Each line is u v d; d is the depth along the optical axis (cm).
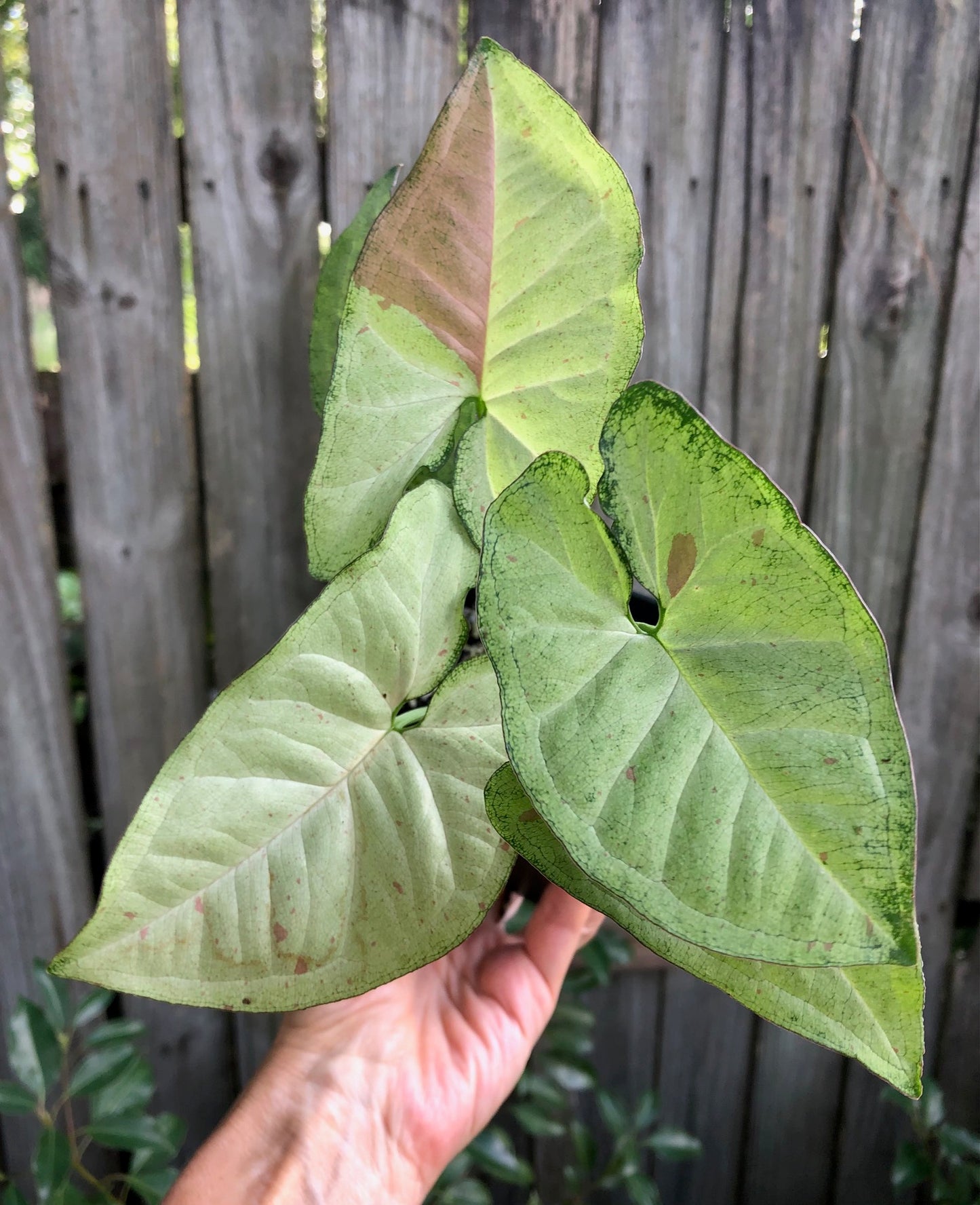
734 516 55
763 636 55
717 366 117
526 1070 135
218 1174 82
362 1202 84
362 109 106
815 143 112
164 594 119
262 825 62
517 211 69
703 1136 154
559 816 50
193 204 107
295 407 114
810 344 118
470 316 71
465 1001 99
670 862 50
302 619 64
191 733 61
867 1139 154
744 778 53
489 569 55
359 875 64
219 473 115
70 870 128
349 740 66
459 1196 127
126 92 104
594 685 55
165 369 112
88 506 114
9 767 123
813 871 50
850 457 122
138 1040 139
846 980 55
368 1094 89
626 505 60
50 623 119
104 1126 116
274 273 110
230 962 59
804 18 109
